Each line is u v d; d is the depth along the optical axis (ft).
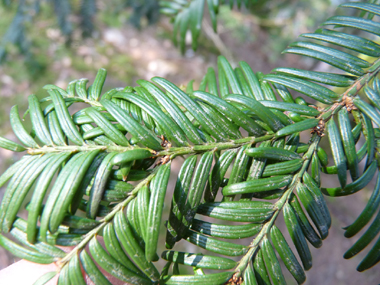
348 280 1.41
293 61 1.96
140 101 0.34
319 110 0.37
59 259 0.30
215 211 0.33
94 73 1.74
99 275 0.30
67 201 0.29
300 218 0.34
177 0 0.63
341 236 1.54
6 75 1.54
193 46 0.63
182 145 0.34
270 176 0.34
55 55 1.66
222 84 0.44
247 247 0.33
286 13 1.62
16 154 1.39
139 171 0.33
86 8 0.84
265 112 0.34
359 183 0.34
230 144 0.35
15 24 0.87
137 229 0.31
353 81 0.38
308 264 0.34
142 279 0.31
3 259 1.11
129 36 2.04
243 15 1.86
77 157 0.31
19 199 0.30
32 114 0.34
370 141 0.34
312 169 0.35
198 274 0.34
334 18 0.42
